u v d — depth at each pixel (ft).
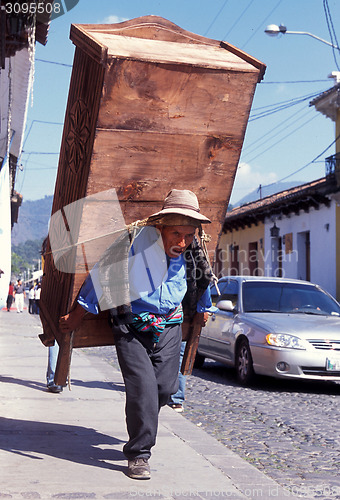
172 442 17.11
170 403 23.52
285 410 24.56
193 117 13.20
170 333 14.33
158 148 13.24
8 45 22.27
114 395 24.13
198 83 12.94
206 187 13.94
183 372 16.35
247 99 13.35
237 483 13.70
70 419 19.31
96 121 12.66
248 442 19.01
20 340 48.73
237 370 31.55
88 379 28.35
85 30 14.08
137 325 13.79
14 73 28.94
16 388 24.71
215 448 16.75
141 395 13.51
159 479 13.61
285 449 18.26
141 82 12.58
